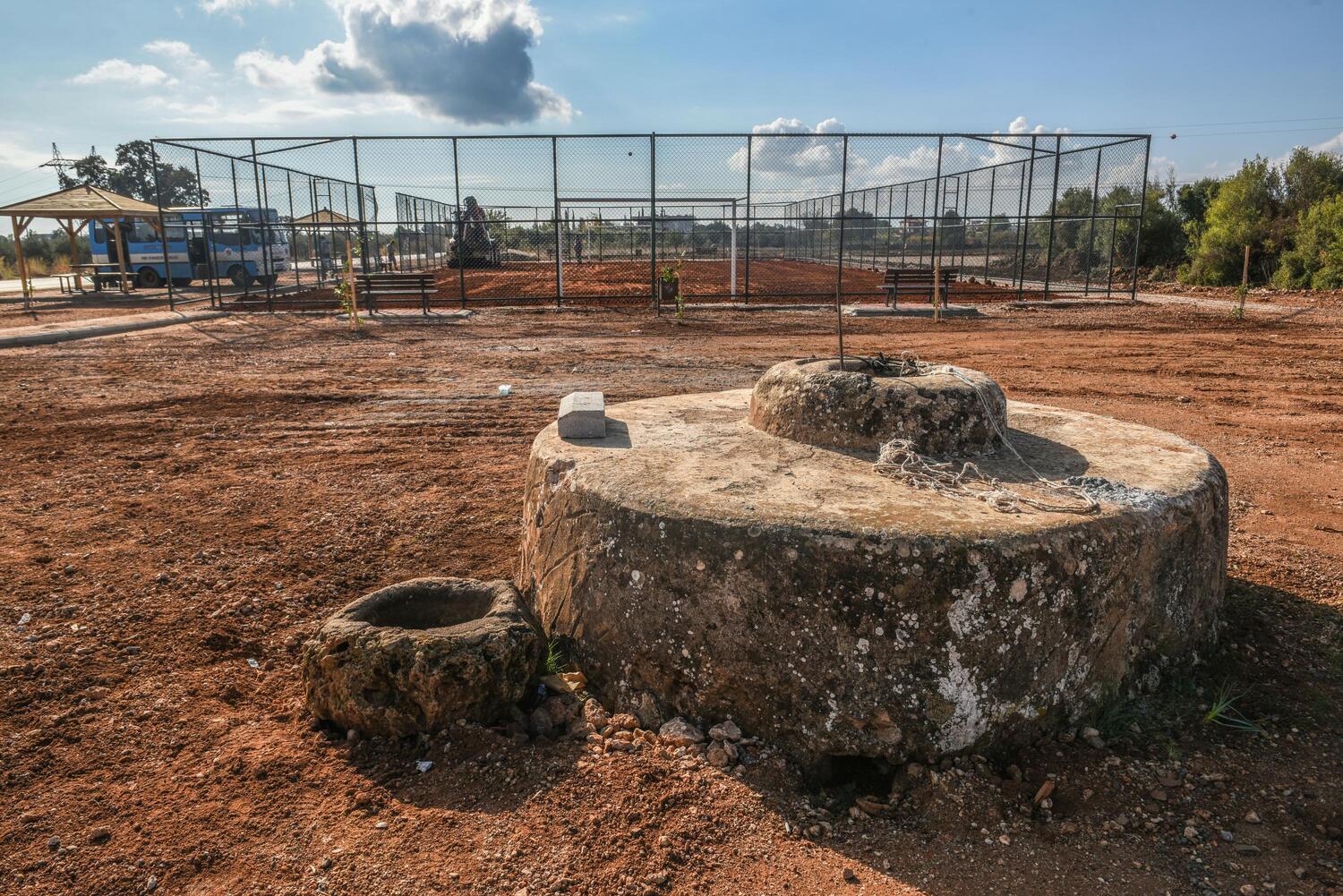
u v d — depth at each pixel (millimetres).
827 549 2742
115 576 4391
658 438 4090
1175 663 3234
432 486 6016
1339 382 9688
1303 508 5430
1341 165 23562
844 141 17375
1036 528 2807
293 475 6270
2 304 22031
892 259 32594
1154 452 3887
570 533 3381
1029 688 2799
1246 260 15781
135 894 2307
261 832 2543
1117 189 23219
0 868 2393
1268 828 2521
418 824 2557
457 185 17469
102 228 27125
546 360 11531
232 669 3549
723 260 37562
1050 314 16781
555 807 2613
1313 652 3510
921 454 3748
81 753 2939
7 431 7598
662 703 3070
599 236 29281
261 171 19391
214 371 10836
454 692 2916
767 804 2650
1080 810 2613
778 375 4230
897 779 2762
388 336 14328
